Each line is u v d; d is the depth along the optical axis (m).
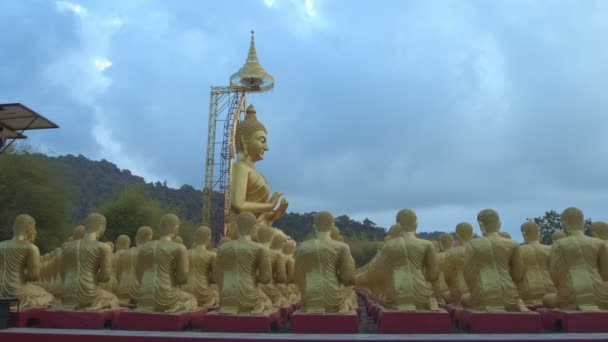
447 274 12.06
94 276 10.19
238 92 65.06
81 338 8.49
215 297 11.95
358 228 84.62
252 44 25.30
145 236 12.54
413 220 10.09
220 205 65.31
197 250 11.84
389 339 8.08
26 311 9.91
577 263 9.57
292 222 80.94
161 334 8.59
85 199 98.00
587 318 9.00
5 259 10.30
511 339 7.96
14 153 37.34
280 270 11.34
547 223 35.97
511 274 9.69
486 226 9.98
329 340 8.02
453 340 7.98
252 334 8.74
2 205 34.91
